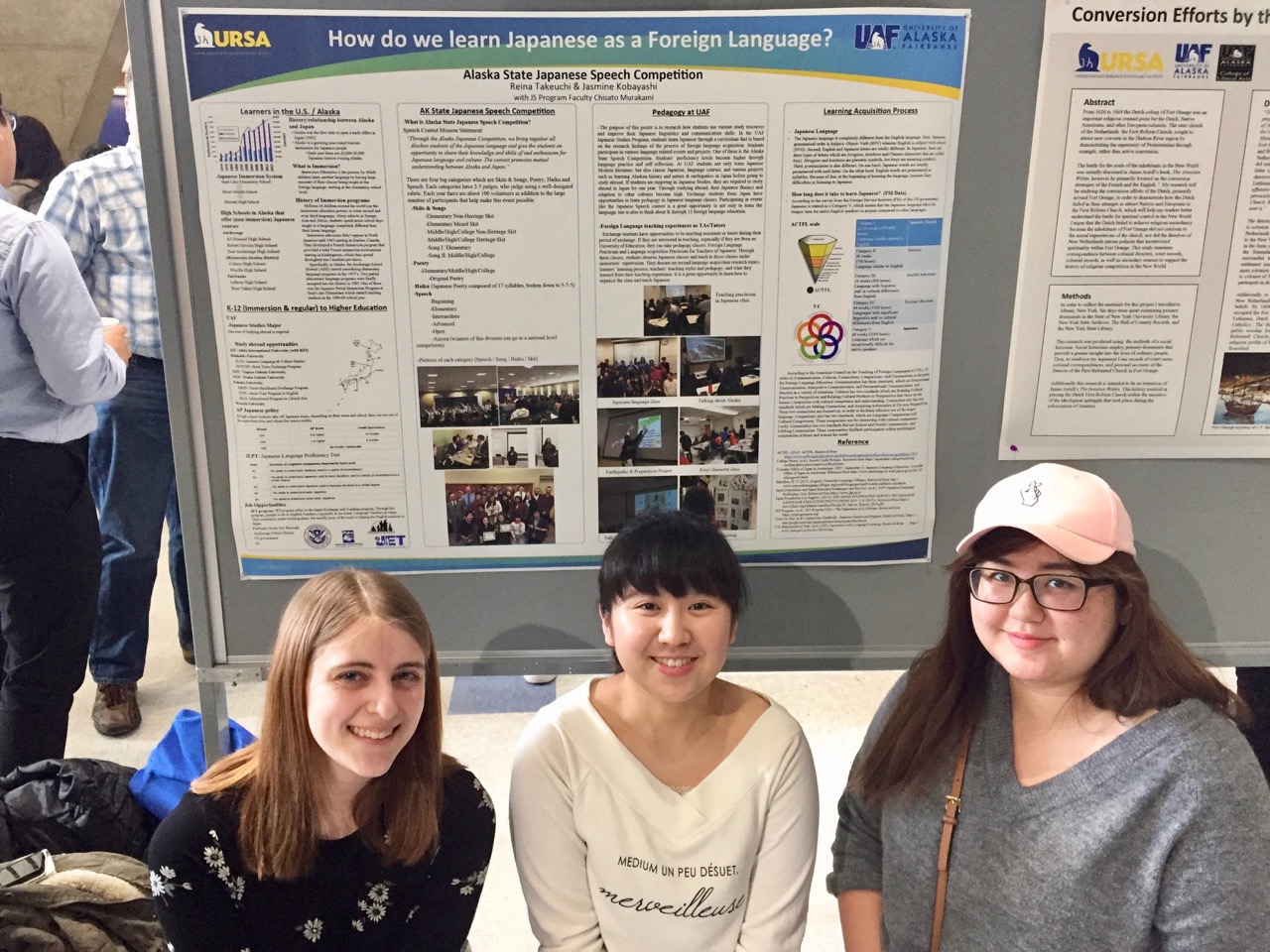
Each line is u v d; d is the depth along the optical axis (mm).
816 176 1262
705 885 1168
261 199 1244
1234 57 1224
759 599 1430
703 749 1205
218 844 1051
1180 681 978
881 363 1334
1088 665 999
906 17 1210
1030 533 967
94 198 2074
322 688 1006
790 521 1395
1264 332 1326
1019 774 1045
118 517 2209
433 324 1299
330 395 1319
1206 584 1433
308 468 1347
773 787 1187
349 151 1232
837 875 1213
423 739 1101
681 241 1281
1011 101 1242
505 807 2031
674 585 1093
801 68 1223
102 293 2133
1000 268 1303
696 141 1244
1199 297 1312
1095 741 1002
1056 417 1360
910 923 1099
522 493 1368
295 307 1285
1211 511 1401
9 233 1593
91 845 1496
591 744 1186
